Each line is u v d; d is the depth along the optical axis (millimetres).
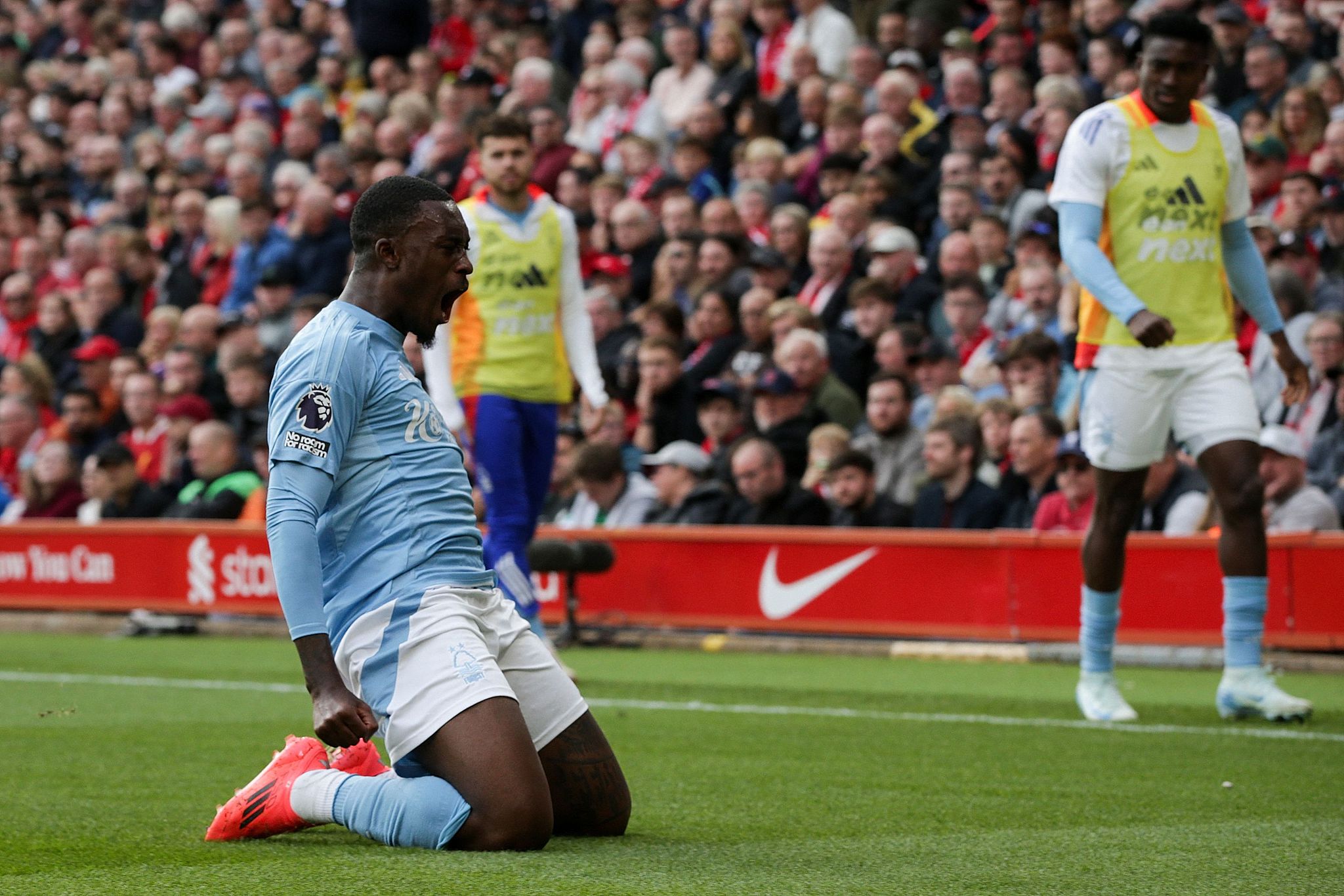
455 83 22734
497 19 25844
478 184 21375
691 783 7316
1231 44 17641
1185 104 9289
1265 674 9500
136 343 22922
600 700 10961
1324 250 15094
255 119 26422
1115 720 9648
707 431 16078
